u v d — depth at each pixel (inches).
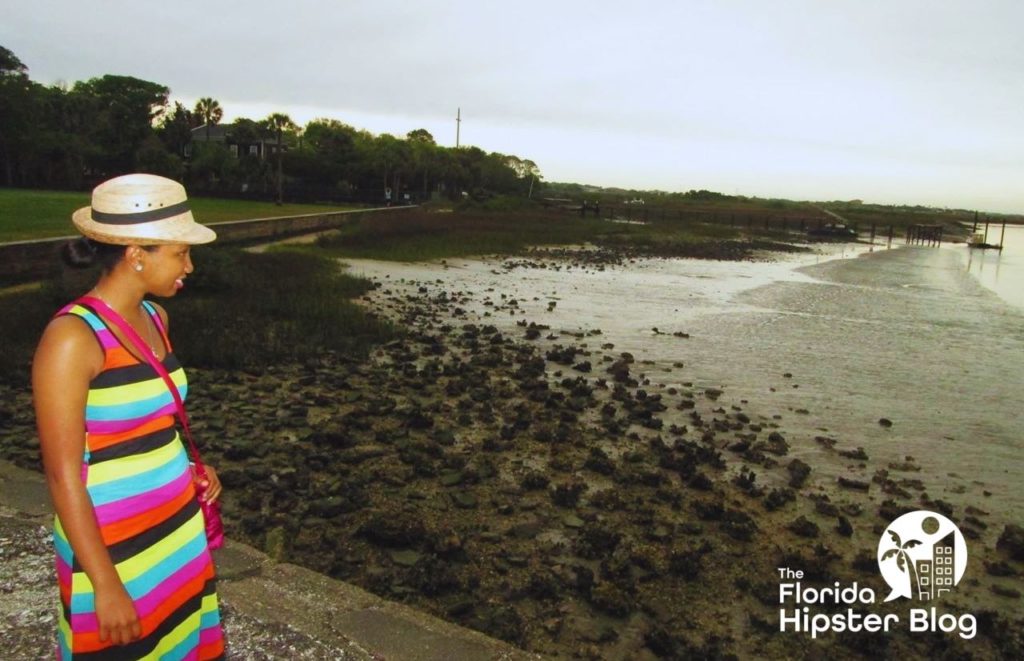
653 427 331.6
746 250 1731.1
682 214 3181.6
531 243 1509.6
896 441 334.0
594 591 185.2
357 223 1574.8
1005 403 409.7
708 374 446.6
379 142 3129.9
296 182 2704.2
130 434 79.2
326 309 564.1
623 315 664.4
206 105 3550.7
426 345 489.4
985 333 660.1
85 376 74.4
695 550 215.3
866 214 4945.9
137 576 80.4
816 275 1180.5
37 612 131.8
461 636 140.3
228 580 154.2
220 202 2090.3
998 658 173.0
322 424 311.9
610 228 2082.9
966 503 266.2
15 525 169.2
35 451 265.3
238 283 650.2
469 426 319.9
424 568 193.5
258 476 250.5
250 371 394.6
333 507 225.8
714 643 171.0
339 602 150.0
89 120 2554.1
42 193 1878.7
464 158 3580.2
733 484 270.4
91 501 75.1
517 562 201.3
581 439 306.5
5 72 2132.1
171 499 84.2
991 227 5944.9
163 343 88.6
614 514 238.5
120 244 79.4
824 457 307.3
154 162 2348.7
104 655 80.1
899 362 511.8
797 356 514.3
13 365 367.6
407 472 260.5
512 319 612.7
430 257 1104.2
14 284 601.9
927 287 1068.5
